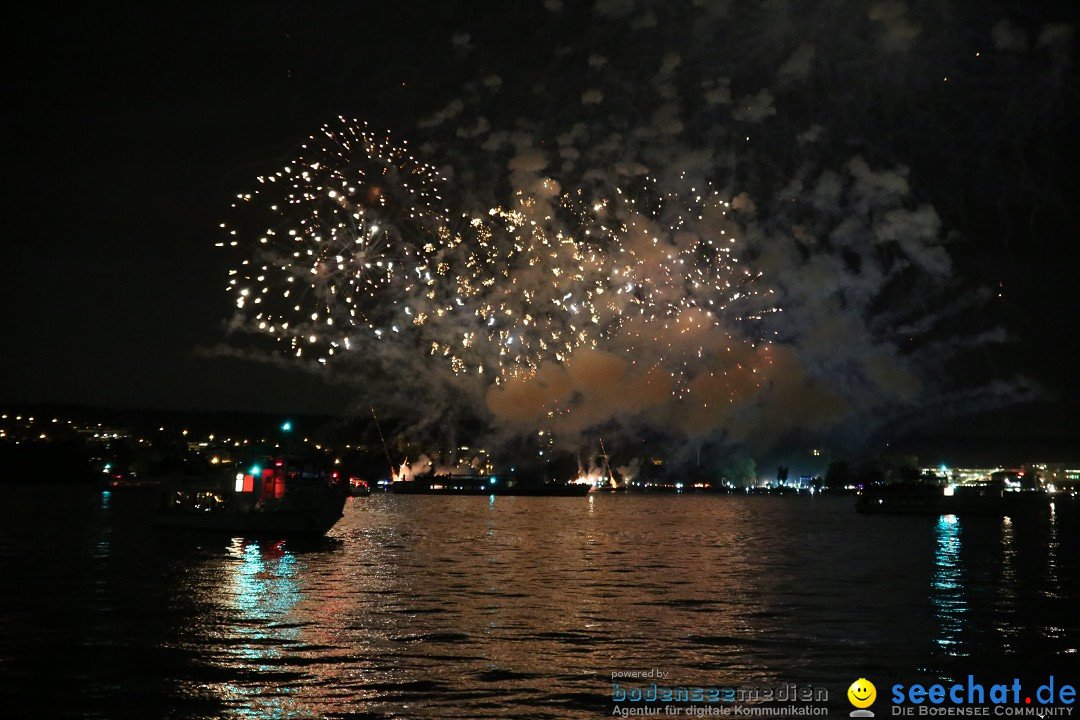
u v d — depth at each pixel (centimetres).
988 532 9550
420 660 2638
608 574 4809
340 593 3903
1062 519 13412
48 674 2445
